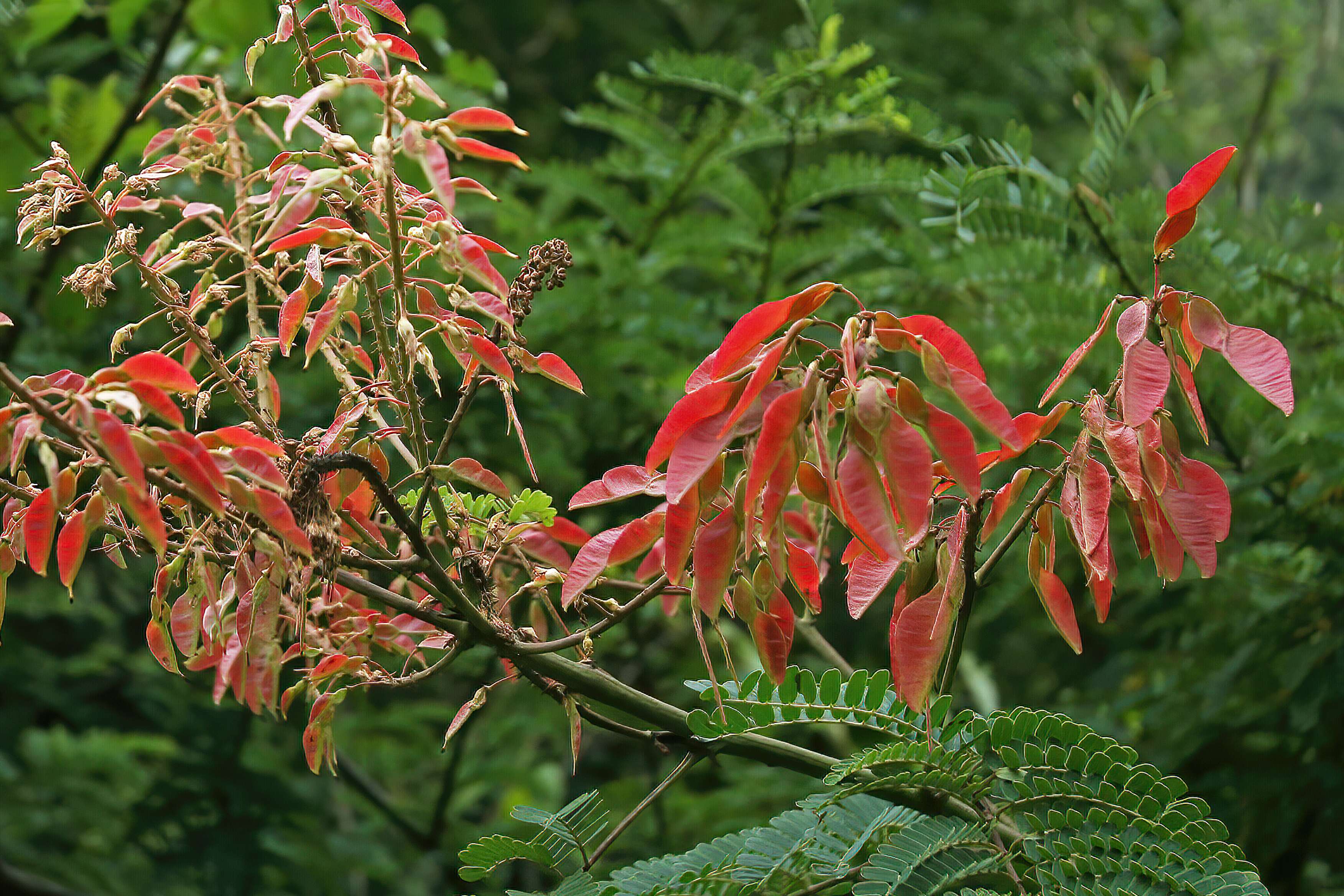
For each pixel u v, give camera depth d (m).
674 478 1.17
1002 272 2.03
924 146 2.42
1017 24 4.39
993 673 3.02
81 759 3.64
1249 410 1.94
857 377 1.16
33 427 1.15
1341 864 2.17
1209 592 2.07
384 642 1.32
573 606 1.31
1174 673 2.33
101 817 3.58
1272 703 2.08
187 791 2.78
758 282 2.74
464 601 1.26
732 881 1.22
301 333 2.15
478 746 3.86
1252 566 2.02
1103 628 2.40
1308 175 8.41
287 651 1.27
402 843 4.13
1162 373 1.20
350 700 3.47
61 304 2.62
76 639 3.35
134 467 1.15
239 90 2.62
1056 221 1.90
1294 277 1.89
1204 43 5.12
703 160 2.56
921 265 2.40
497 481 1.26
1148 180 3.48
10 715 3.09
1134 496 1.20
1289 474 1.96
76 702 3.15
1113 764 1.25
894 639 1.22
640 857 2.78
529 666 1.28
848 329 1.16
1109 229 1.90
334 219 1.26
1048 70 4.50
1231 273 1.85
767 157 3.53
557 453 2.40
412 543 1.24
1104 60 5.00
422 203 1.25
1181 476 1.22
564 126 5.18
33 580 3.39
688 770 1.29
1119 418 1.21
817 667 3.22
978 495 1.20
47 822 3.50
